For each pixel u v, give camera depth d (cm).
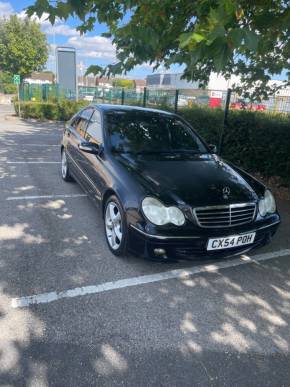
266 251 395
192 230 298
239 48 197
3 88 4156
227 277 333
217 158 424
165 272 330
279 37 385
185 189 317
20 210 463
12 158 797
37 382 201
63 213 461
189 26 342
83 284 300
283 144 616
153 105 1261
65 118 1886
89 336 240
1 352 220
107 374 210
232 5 211
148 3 320
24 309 262
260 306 292
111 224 358
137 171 345
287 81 695
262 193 349
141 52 325
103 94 2080
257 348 242
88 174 438
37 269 318
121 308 272
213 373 217
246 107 779
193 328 257
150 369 216
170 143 426
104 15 356
